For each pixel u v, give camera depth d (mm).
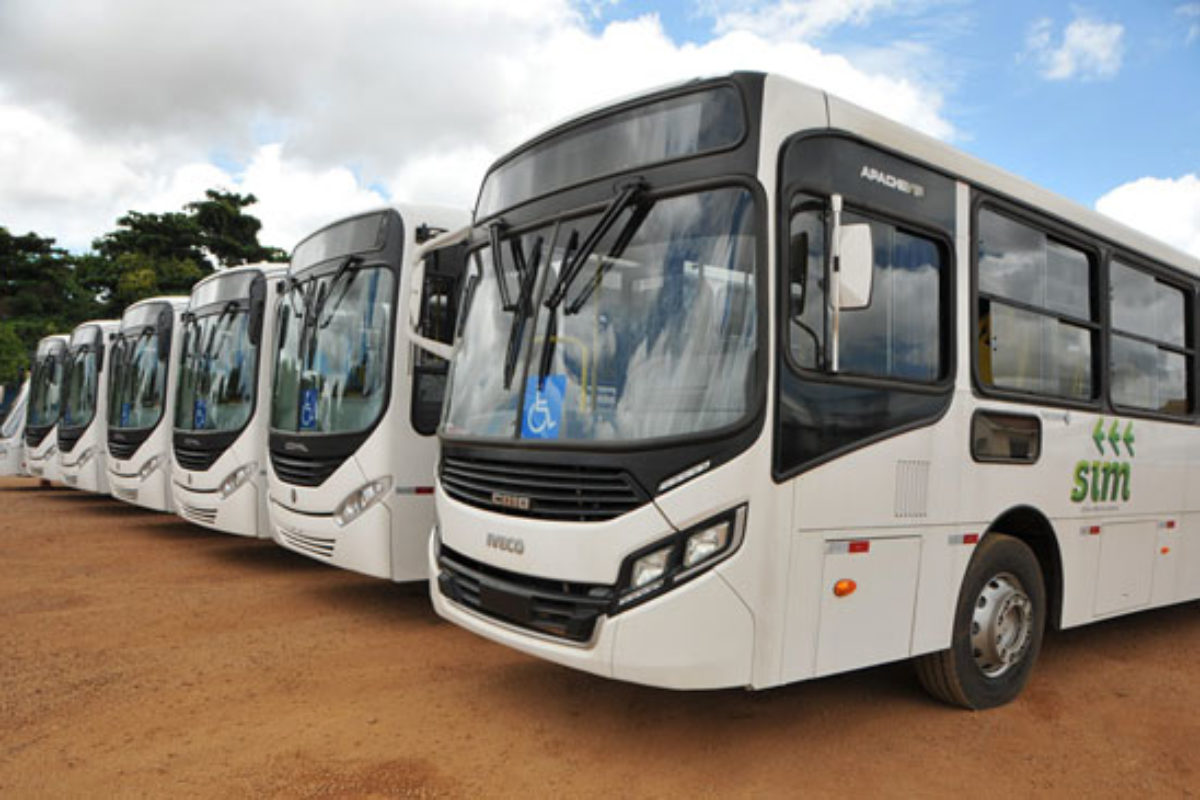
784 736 4562
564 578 3947
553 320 4371
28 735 4430
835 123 4168
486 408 4699
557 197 4641
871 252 3787
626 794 3834
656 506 3742
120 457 11672
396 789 3836
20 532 11289
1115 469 5941
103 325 14078
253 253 45500
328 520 6918
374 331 6914
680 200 4078
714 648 3645
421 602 7508
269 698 5000
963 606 4770
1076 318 5715
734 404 3732
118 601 7391
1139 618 8000
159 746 4297
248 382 8938
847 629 4070
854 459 4078
